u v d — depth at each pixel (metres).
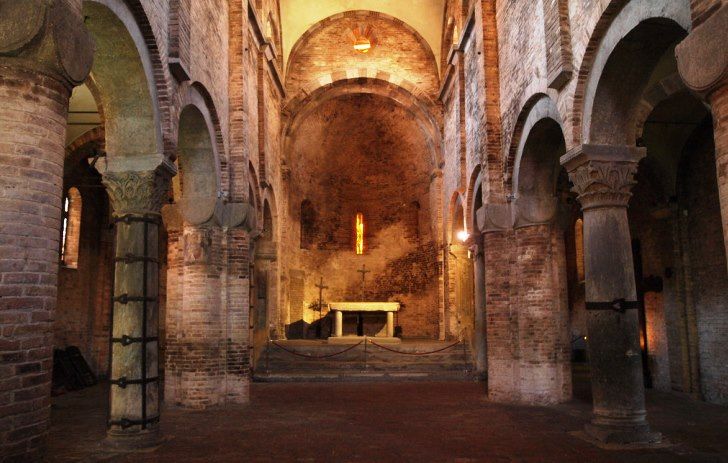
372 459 7.85
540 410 11.73
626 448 8.29
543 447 8.46
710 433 9.45
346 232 27.59
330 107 25.16
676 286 13.70
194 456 8.06
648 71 8.57
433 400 13.33
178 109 9.94
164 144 9.11
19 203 5.39
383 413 11.59
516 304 12.98
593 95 8.83
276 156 21.28
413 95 23.30
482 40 14.14
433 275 25.05
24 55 5.46
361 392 14.79
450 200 21.44
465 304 21.33
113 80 8.58
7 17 5.33
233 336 13.02
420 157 25.78
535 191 12.62
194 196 12.60
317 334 25.78
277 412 11.78
